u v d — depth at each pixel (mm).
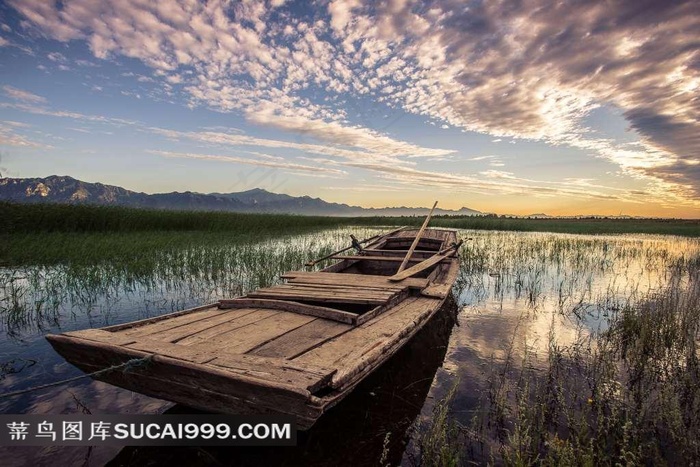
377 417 3660
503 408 3654
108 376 3252
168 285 8430
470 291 8969
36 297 7223
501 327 6336
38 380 4242
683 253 15648
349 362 3096
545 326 6414
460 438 3293
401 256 8938
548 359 4980
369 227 26875
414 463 3020
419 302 5340
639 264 12914
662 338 5543
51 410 3676
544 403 3686
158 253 11602
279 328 3932
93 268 9164
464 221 33969
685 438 3057
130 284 8469
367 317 4367
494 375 4504
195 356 2881
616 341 5598
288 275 6348
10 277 8500
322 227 25953
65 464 2959
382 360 3520
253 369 2732
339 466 2982
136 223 17469
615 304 7781
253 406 2709
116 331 3551
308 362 3145
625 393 3994
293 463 3010
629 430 3217
